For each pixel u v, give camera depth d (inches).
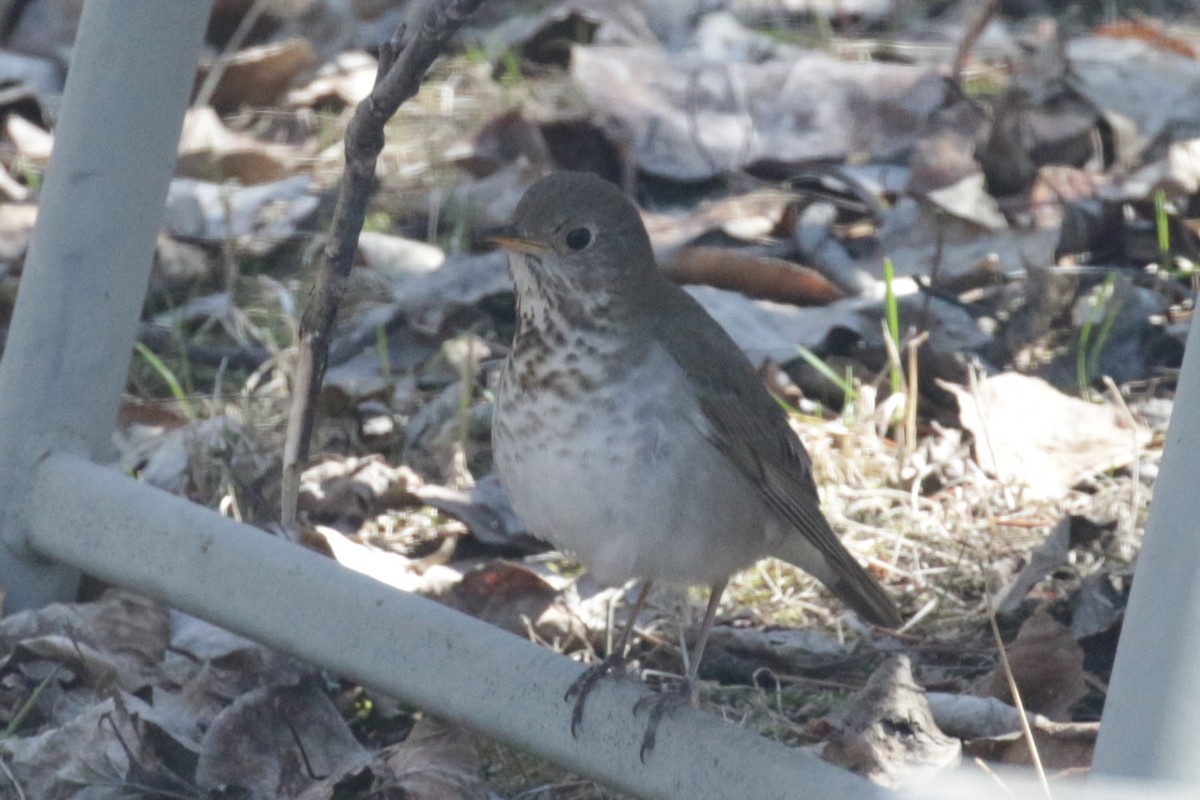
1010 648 292.5
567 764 245.3
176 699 293.1
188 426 387.9
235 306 450.6
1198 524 187.9
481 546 357.1
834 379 392.8
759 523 281.7
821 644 315.0
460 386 395.9
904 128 514.6
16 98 553.3
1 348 432.1
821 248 461.1
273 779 272.8
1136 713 193.2
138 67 302.5
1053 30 567.5
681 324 271.3
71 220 305.3
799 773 221.5
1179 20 603.5
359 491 361.7
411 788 265.3
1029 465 370.0
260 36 595.8
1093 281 444.8
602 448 260.8
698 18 599.5
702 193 499.2
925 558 343.6
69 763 269.4
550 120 523.5
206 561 276.7
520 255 265.4
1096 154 503.5
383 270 457.4
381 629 258.1
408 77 256.1
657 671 311.0
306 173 518.3
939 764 255.3
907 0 628.1
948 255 453.1
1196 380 188.2
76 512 297.6
